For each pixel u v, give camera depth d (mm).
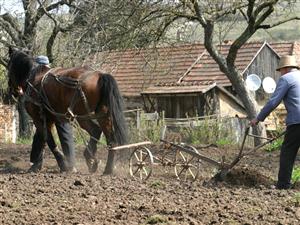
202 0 17922
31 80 12633
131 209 8531
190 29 19234
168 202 9008
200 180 11766
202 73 34156
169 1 17766
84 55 21234
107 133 11883
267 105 10234
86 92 11883
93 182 10852
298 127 10117
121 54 20969
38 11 23828
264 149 17906
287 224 7520
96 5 19531
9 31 24281
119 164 12305
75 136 19266
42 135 12719
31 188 10344
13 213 8297
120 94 11875
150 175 11648
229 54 19531
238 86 19875
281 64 10344
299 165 14062
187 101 32250
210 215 8047
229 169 10977
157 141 20062
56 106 12320
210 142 21109
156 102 32906
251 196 9445
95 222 7723
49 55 23156
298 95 10141
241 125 23438
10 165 14375
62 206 8781
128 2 17891
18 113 27172
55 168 13523
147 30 18547
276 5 18734
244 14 19031
